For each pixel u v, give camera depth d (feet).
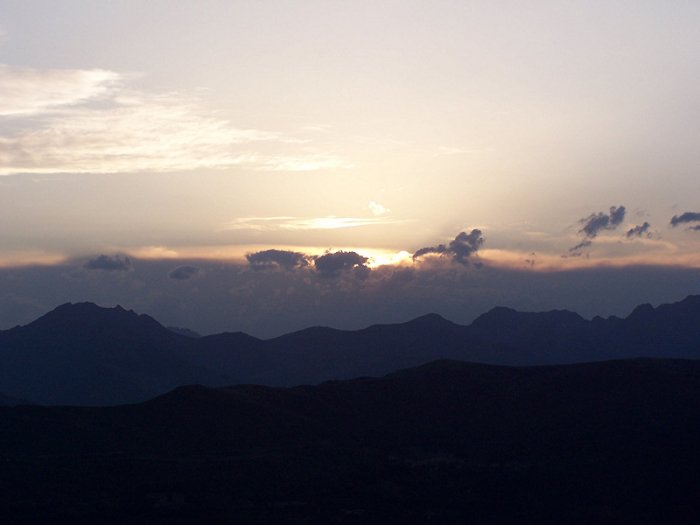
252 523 231.91
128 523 225.76
